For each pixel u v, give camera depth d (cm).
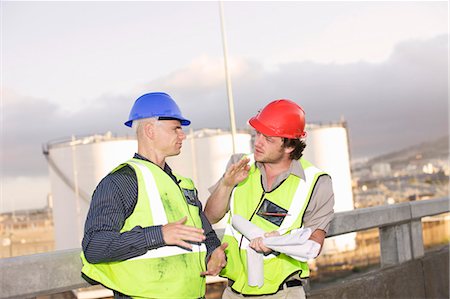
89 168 3800
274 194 298
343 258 3981
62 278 273
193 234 229
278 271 300
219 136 3975
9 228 9575
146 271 236
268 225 295
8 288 253
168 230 229
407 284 512
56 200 3938
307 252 273
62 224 3916
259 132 296
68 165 3838
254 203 301
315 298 421
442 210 576
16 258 262
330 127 4225
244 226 288
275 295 300
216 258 260
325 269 3631
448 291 562
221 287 2583
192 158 3981
